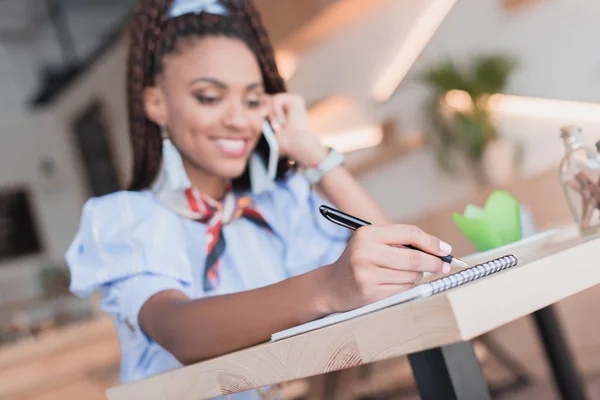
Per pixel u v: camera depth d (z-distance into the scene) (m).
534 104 3.79
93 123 6.20
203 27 1.19
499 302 0.56
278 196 1.31
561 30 3.63
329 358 0.62
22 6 6.78
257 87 1.22
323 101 4.62
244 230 1.22
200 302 0.84
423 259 0.68
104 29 7.08
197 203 1.16
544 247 0.94
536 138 3.80
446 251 0.70
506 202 0.97
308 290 0.73
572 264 0.66
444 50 4.11
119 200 1.09
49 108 6.90
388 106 4.39
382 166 4.46
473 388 0.59
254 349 0.71
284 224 1.28
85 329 2.51
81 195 6.80
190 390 0.80
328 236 1.32
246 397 1.11
